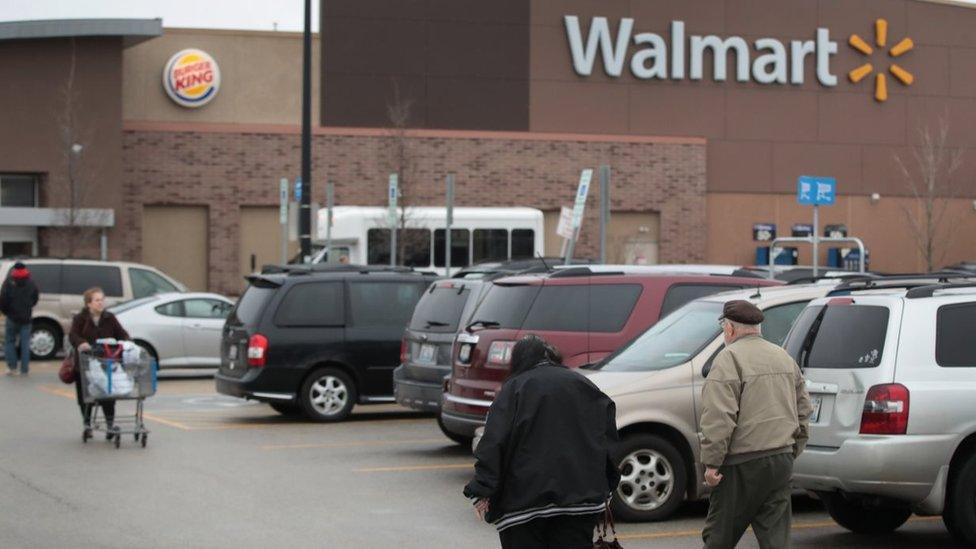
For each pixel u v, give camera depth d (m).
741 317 7.70
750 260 39.78
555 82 38.09
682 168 38.91
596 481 6.29
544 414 6.29
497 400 6.34
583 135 38.22
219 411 18.72
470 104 37.50
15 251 33.94
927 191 39.81
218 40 35.91
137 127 35.16
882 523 9.98
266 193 35.94
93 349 14.31
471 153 37.41
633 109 38.72
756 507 7.63
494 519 6.33
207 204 35.62
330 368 17.22
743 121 39.72
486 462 6.21
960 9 41.66
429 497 11.52
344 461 13.70
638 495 10.37
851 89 40.66
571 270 12.51
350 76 36.66
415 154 37.00
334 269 17.70
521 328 12.22
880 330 8.84
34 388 20.98
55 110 33.84
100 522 10.17
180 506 10.92
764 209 39.91
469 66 37.47
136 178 35.16
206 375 24.88
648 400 10.34
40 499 11.15
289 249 36.19
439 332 14.44
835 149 40.50
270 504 11.09
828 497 9.91
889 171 40.94
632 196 38.59
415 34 37.12
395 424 17.23
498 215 31.50
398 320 17.50
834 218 40.56
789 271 20.97
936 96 41.44
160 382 23.36
